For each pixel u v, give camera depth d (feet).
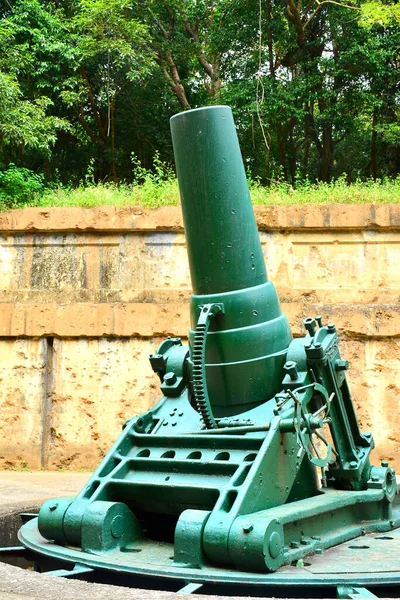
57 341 38.75
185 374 17.15
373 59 66.90
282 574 11.60
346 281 38.17
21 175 49.14
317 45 73.41
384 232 38.09
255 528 11.79
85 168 79.05
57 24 63.82
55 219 39.75
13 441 38.34
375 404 36.22
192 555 12.29
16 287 40.32
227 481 13.50
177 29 81.25
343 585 11.33
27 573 11.46
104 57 69.31
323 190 43.14
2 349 39.17
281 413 14.48
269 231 38.83
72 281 39.83
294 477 14.38
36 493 26.58
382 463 17.13
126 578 12.93
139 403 37.73
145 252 39.45
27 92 64.44
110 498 14.70
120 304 38.29
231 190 15.58
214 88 79.05
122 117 78.07
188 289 38.88
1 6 68.59
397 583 11.42
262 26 72.18
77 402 38.19
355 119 77.82
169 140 79.25
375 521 16.12
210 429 15.17
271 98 67.62
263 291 15.98
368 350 36.60
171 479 14.24
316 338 15.79
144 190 43.09
